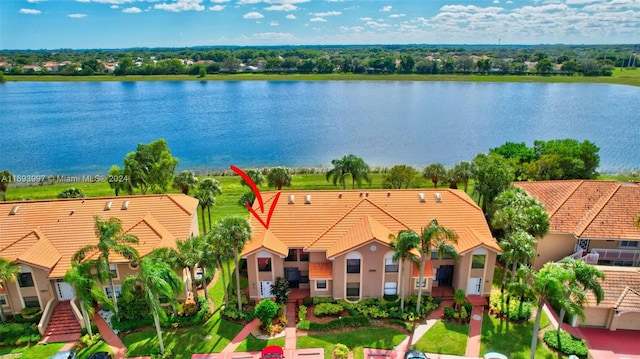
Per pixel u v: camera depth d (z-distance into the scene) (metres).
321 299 39.22
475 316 37.41
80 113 167.62
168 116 162.25
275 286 38.97
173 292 33.69
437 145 117.25
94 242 39.84
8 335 35.03
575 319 35.72
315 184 77.56
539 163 65.25
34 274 36.69
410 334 35.25
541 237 39.06
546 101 185.00
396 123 145.62
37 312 37.25
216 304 39.78
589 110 163.50
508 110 165.38
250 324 36.91
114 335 35.59
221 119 156.50
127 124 148.38
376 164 100.44
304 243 39.78
